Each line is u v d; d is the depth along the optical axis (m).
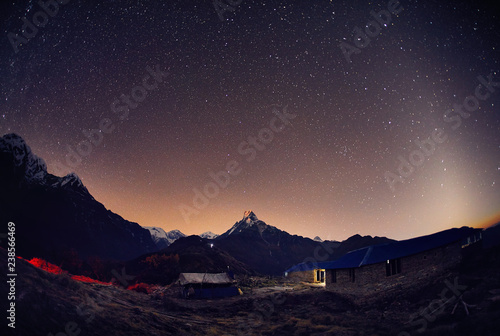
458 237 28.09
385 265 30.16
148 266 67.38
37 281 19.70
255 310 31.56
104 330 17.91
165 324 22.86
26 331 14.15
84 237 175.38
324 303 32.03
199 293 39.62
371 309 28.41
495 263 25.36
